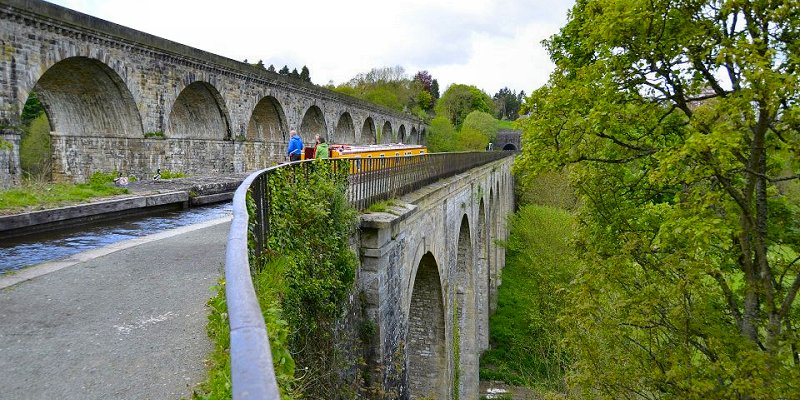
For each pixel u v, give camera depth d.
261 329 1.66
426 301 15.52
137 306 5.45
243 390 1.29
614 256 10.64
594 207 11.92
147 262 7.31
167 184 17.39
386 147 23.42
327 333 6.62
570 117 10.27
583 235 12.01
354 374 7.91
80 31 18.03
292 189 6.77
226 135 28.59
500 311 32.84
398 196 11.78
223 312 4.62
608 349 11.66
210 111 27.91
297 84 36.31
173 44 22.94
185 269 6.94
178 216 13.98
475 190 23.22
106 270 6.87
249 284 2.09
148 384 3.80
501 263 39.16
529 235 31.98
